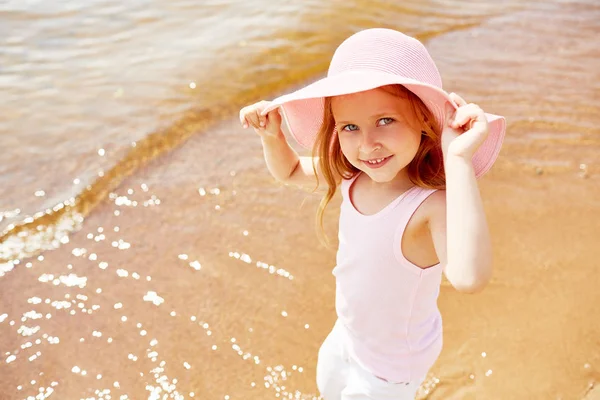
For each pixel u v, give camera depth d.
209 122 5.16
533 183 4.11
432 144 1.94
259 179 4.39
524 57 6.13
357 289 2.07
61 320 3.29
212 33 6.80
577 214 3.80
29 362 3.04
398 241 1.93
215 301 3.37
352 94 1.84
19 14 7.34
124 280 3.54
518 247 3.55
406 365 2.16
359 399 2.29
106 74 5.93
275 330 3.18
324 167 2.21
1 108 5.30
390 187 2.01
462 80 5.65
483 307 3.18
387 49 1.81
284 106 2.19
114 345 3.13
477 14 7.43
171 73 5.95
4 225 3.98
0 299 3.42
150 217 4.05
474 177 1.68
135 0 7.84
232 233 3.86
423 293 2.03
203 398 2.84
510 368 2.85
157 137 4.93
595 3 7.70
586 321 3.05
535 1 7.87
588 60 5.99
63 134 4.96
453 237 1.65
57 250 3.78
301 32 6.76
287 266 3.58
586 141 4.57
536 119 4.90
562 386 2.74
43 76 5.88
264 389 2.87
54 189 4.33
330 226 3.90
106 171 4.51
